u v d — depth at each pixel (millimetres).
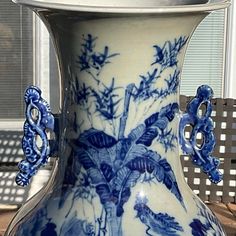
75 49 958
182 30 961
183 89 2885
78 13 904
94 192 970
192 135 1028
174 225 973
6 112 2936
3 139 2955
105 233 951
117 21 907
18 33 2889
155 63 957
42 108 987
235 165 2506
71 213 978
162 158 986
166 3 1058
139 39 932
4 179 2859
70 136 991
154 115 975
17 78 2918
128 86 957
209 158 1028
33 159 985
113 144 965
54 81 2893
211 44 2857
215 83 2885
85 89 967
